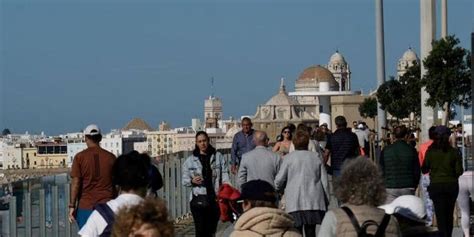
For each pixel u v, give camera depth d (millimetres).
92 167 19641
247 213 12312
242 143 30188
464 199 24750
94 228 11797
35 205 23172
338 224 11273
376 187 11414
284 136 29719
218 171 23234
